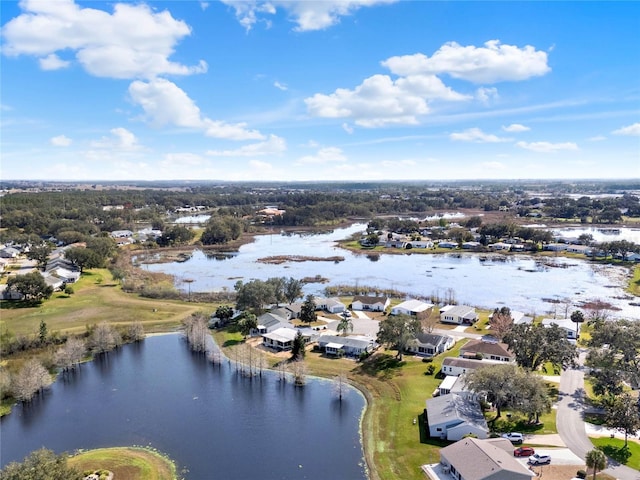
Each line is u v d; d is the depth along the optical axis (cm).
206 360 10281
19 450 6775
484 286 17575
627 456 6175
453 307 13325
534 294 16312
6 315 13038
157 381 9181
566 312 13688
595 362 8350
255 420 7625
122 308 13900
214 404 8200
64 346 10362
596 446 6431
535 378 7356
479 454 5781
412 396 8200
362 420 7600
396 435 7012
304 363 9694
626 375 7656
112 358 10425
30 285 14062
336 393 8594
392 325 9856
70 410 7994
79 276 17925
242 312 13212
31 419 7694
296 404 8188
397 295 15962
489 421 7262
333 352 10344
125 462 6412
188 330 11450
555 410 7500
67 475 4950
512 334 9481
